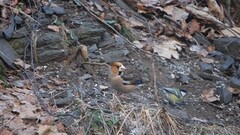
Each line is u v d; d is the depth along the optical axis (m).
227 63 11.54
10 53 9.80
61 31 10.49
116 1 12.71
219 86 10.64
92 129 8.45
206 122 9.30
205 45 12.37
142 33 12.02
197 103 9.94
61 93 9.23
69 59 10.20
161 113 8.91
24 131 8.12
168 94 9.83
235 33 13.14
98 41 10.93
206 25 13.07
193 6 13.56
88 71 10.07
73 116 8.63
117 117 8.71
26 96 8.98
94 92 9.40
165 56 11.26
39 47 10.09
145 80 10.12
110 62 10.45
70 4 11.48
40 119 8.41
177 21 12.80
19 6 10.77
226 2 14.38
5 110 8.52
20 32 10.14
